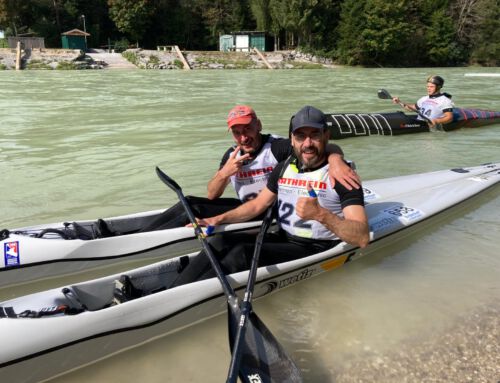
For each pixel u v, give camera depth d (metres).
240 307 2.35
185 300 2.56
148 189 4.92
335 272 3.21
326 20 35.84
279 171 2.98
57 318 2.25
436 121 8.06
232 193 4.75
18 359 2.14
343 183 2.62
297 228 2.96
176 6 42.56
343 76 23.62
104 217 4.18
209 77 22.02
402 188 4.52
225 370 2.29
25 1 38.28
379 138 7.56
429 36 36.25
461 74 25.00
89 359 2.35
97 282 2.65
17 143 7.09
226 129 8.26
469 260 3.35
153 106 11.50
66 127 8.51
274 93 14.80
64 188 4.94
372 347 2.42
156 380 2.23
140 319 2.43
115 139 7.42
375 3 33.53
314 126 2.59
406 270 3.22
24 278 3.18
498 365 2.26
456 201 4.24
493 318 2.63
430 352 2.36
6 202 4.52
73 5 41.16
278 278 2.86
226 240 2.84
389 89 16.55
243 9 42.59
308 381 2.19
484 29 37.53
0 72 24.84
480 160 6.15
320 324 2.62
